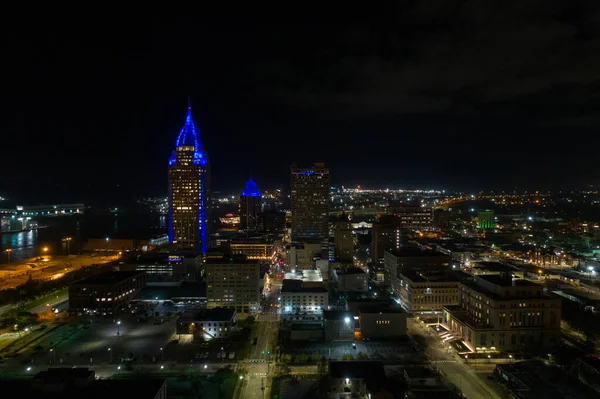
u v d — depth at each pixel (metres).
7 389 177.12
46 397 171.62
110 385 182.75
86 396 173.00
